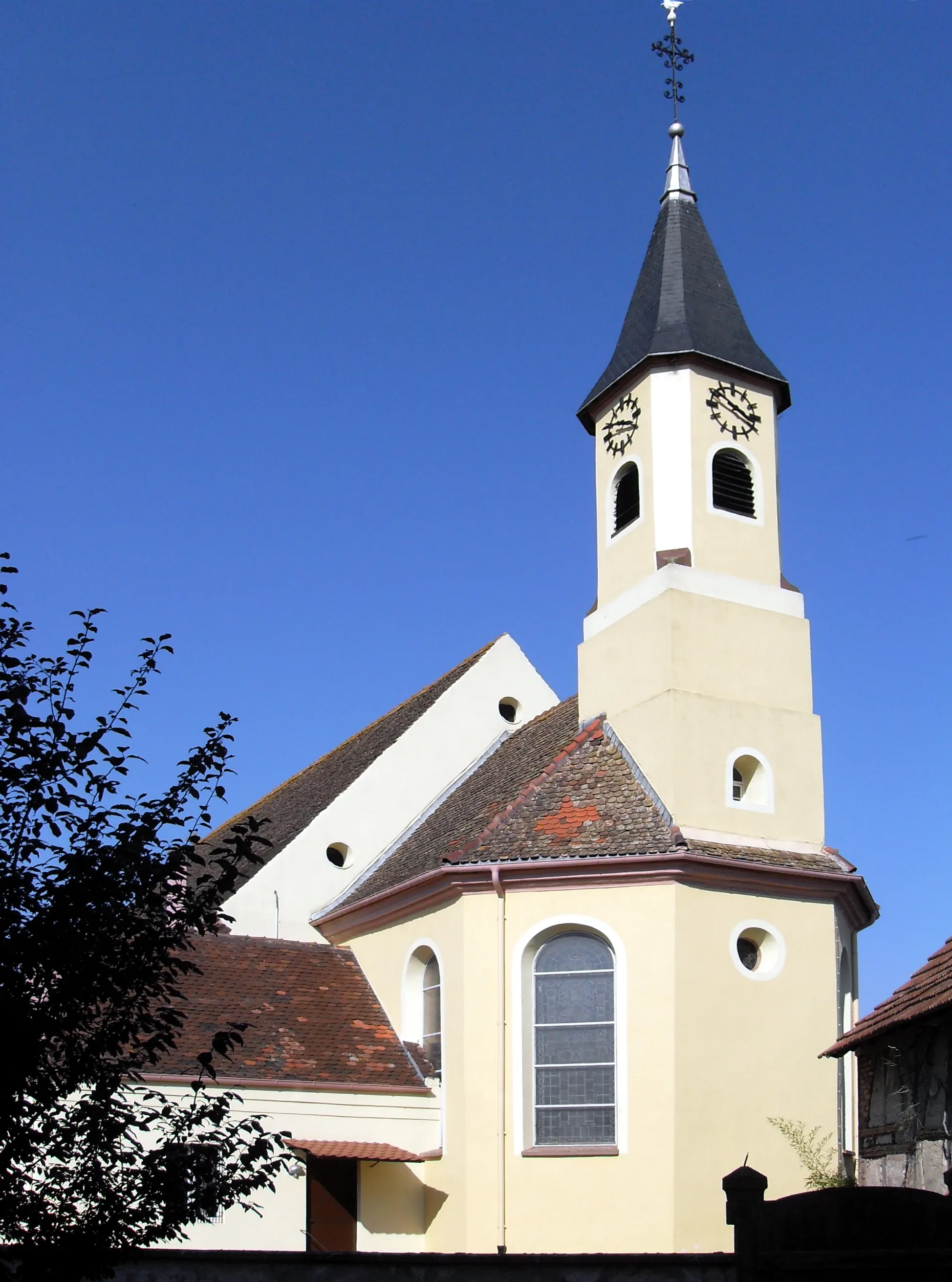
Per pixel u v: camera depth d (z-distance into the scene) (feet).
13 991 41.98
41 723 44.11
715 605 96.22
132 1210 44.04
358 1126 90.58
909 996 60.39
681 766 90.68
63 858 43.47
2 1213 42.93
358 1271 54.85
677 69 116.88
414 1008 98.27
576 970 88.53
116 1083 43.80
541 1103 87.04
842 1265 42.04
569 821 91.71
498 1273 52.90
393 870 108.47
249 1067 90.63
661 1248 80.33
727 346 103.91
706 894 87.35
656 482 100.12
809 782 95.09
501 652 125.29
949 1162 55.62
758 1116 84.33
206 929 46.96
